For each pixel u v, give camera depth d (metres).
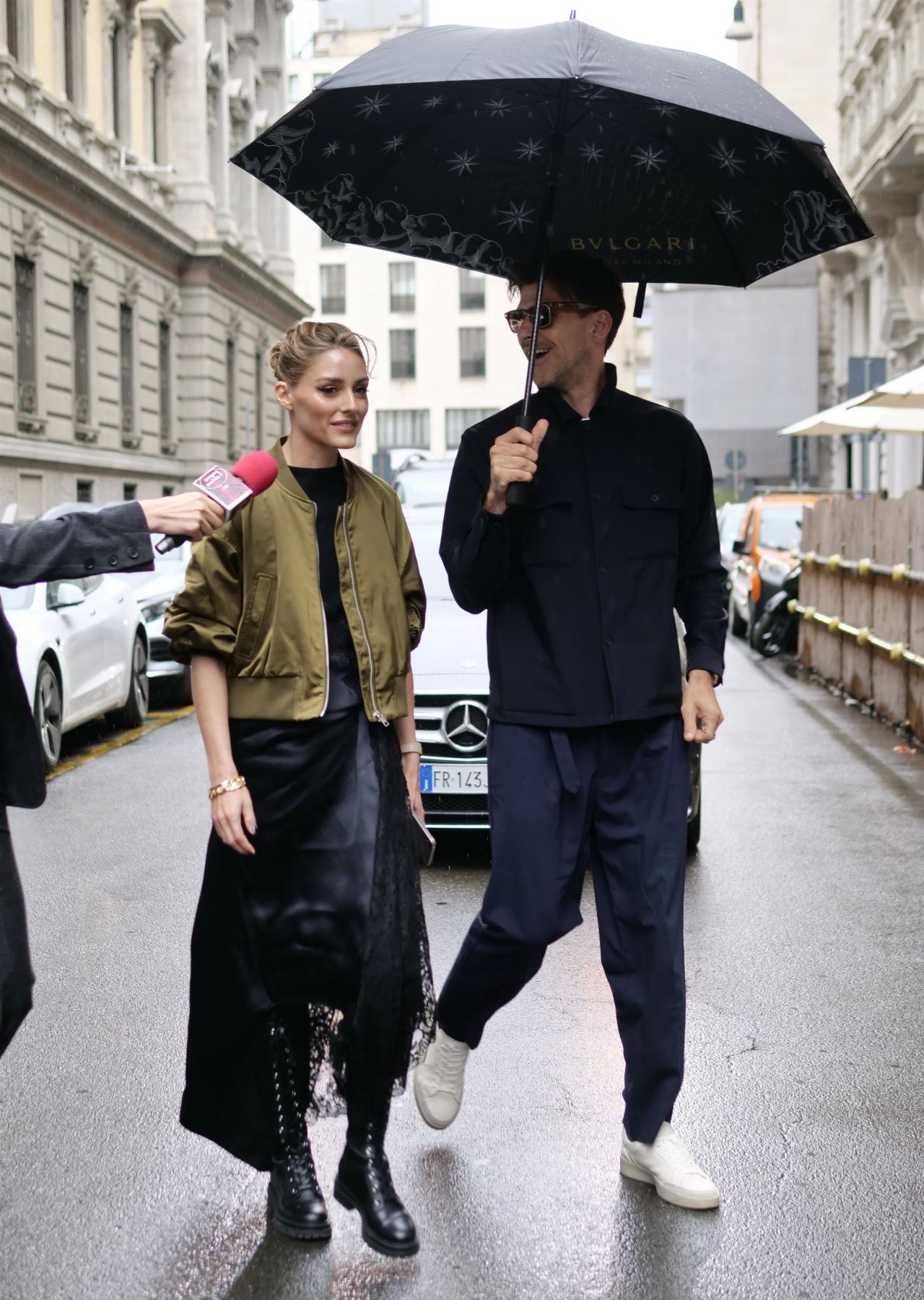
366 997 3.05
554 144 3.37
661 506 3.43
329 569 3.15
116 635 11.59
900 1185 3.45
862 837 7.63
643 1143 3.39
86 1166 3.57
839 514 14.31
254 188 44.53
